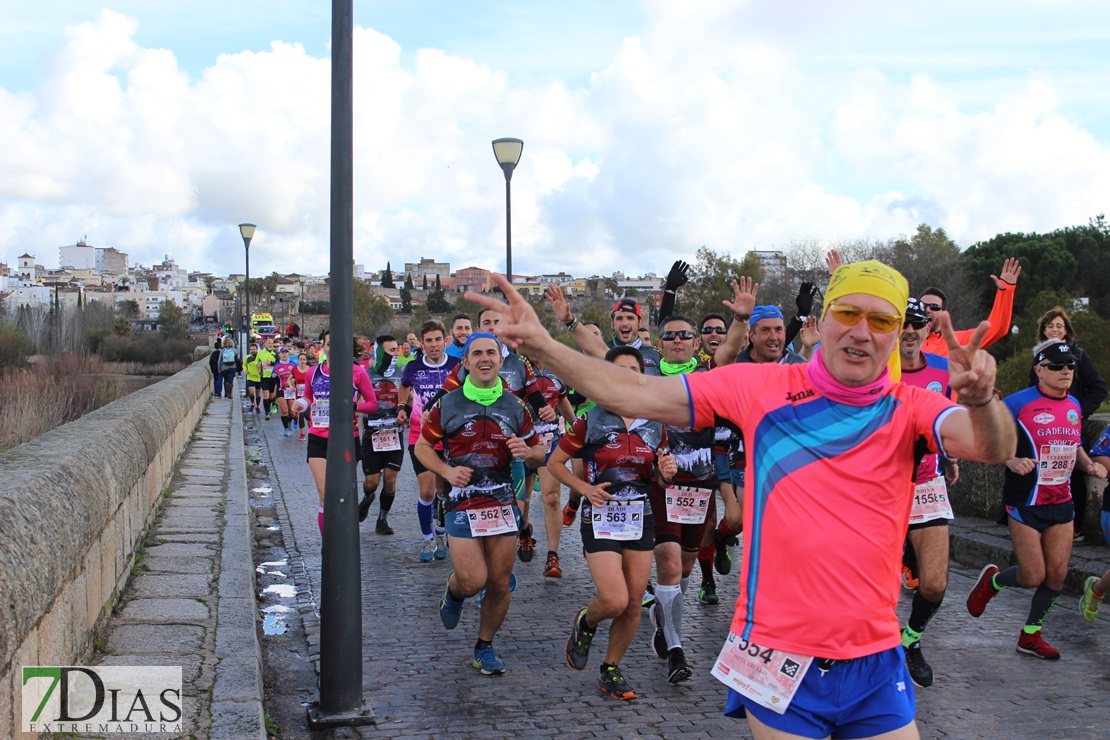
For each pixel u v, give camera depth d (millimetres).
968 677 5773
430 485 8648
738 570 8570
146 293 172500
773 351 6949
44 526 3949
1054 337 7246
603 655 6172
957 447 2609
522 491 8430
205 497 10031
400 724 4977
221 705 4285
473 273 147125
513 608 7258
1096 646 6387
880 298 2660
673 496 5809
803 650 2705
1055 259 51812
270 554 9039
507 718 5078
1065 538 6051
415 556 8969
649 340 8922
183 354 58281
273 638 6453
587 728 4953
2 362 27016
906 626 6180
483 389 5613
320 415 8781
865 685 2711
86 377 22188
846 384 2732
